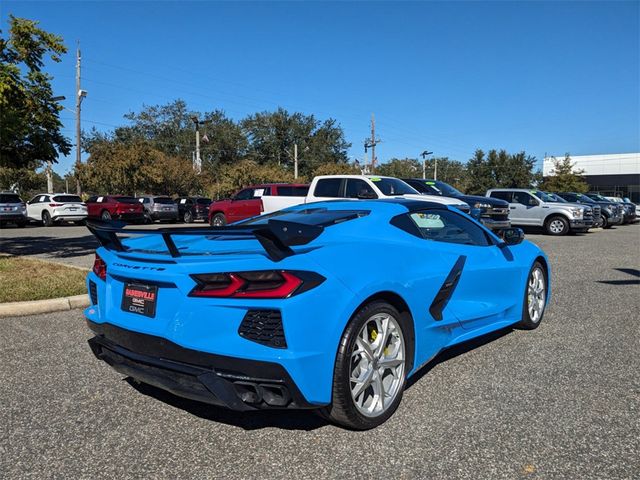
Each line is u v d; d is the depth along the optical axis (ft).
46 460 9.61
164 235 9.96
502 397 12.21
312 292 9.34
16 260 33.01
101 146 122.11
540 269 18.52
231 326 9.24
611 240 54.95
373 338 10.87
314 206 15.30
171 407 11.94
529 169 209.87
